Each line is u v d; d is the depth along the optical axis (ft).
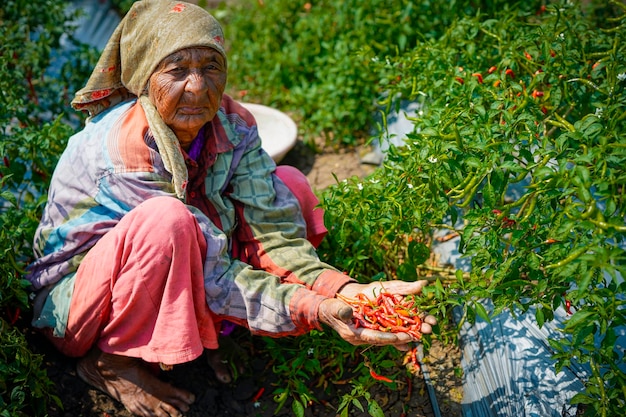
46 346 10.62
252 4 19.69
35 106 13.84
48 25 14.62
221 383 10.67
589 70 10.98
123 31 9.24
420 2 14.98
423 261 10.92
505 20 12.69
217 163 10.11
